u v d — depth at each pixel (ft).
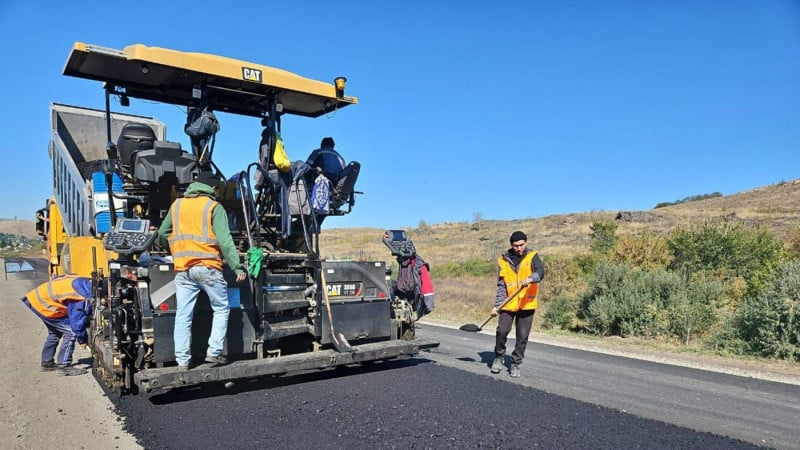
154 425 15.30
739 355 26.68
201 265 16.51
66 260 27.04
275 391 18.69
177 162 18.95
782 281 28.22
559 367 23.22
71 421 15.78
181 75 19.43
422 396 18.13
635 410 16.92
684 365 24.14
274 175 20.43
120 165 20.08
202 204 16.78
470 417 15.98
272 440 14.10
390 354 20.54
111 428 15.14
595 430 15.01
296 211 20.35
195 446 13.73
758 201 117.60
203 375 16.30
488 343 29.55
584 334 34.37
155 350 16.66
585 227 118.11
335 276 20.54
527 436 14.49
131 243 16.96
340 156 21.95
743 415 16.56
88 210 25.09
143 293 16.74
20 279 73.41
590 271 50.98
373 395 18.21
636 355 26.53
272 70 20.57
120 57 17.65
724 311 32.76
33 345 28.35
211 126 19.39
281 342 21.56
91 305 22.57
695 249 48.52
